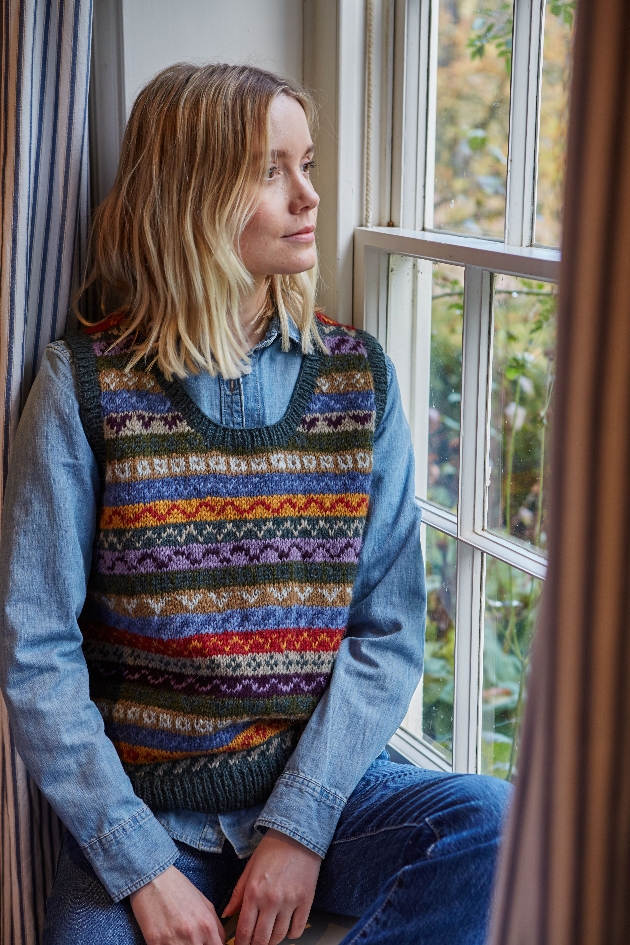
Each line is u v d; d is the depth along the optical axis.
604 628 0.54
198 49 1.35
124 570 1.13
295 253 1.14
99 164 1.36
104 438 1.12
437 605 1.47
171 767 1.14
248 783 1.13
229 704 1.13
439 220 1.35
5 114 1.20
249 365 1.17
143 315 1.16
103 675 1.21
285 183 1.13
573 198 0.50
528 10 1.15
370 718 1.14
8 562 1.11
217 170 1.10
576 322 0.51
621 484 0.52
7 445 1.25
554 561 0.54
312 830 1.08
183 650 1.13
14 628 1.10
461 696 1.41
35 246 1.25
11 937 1.40
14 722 1.10
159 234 1.13
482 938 0.99
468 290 1.25
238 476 1.14
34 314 1.27
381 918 0.97
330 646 1.17
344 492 1.17
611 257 0.49
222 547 1.14
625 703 0.55
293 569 1.16
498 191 1.24
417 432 1.45
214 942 1.04
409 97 1.35
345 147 1.38
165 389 1.13
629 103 0.47
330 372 1.20
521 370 1.22
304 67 1.43
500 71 1.21
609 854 0.57
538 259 1.11
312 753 1.11
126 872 1.06
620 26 0.47
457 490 1.38
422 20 1.33
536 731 0.58
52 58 1.21
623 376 0.50
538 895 0.59
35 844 1.35
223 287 1.12
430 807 1.05
